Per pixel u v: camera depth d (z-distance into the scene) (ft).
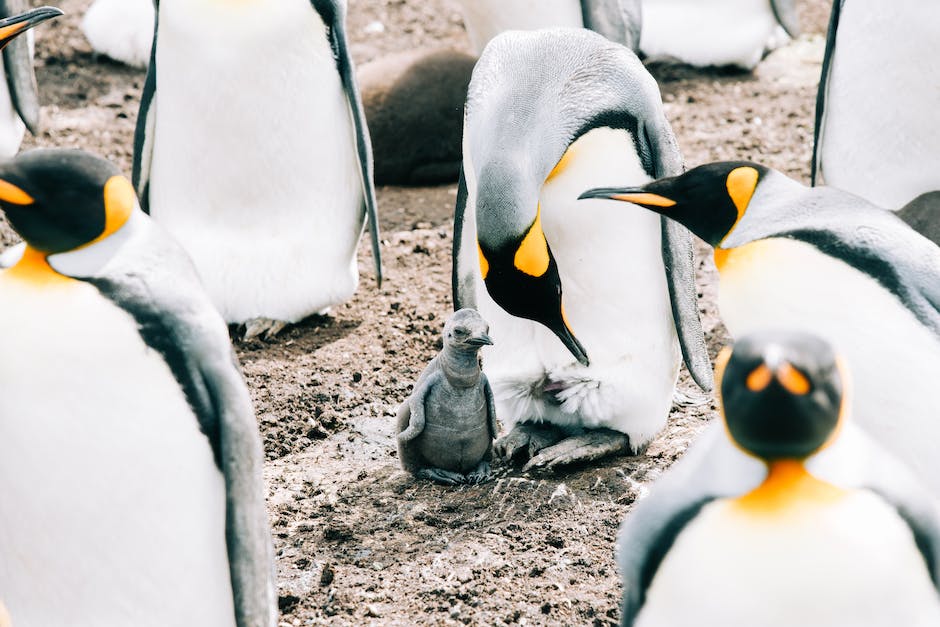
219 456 14.83
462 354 20.13
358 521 20.35
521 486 21.20
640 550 12.54
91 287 14.48
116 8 41.75
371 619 17.80
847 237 16.89
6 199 14.16
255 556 14.66
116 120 38.09
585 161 19.94
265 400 24.52
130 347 14.44
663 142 20.44
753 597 12.00
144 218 15.37
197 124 25.82
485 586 18.39
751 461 12.36
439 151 35.42
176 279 14.94
